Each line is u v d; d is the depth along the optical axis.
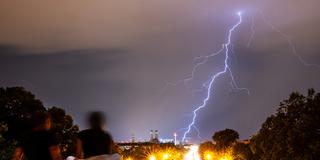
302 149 32.53
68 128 46.16
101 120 9.66
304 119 32.75
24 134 10.01
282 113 36.50
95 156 9.38
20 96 40.28
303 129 32.59
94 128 9.57
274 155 35.69
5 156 22.27
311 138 32.38
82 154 9.55
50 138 9.91
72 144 45.28
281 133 35.22
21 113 39.56
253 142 42.84
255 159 44.03
